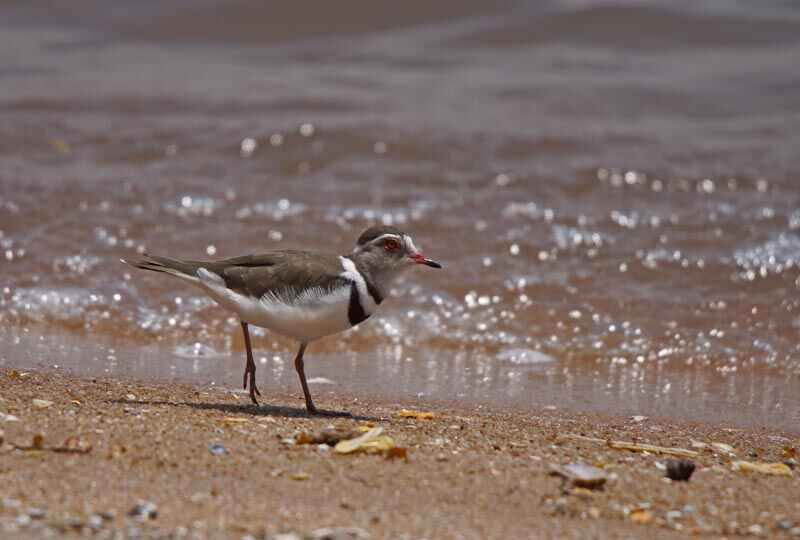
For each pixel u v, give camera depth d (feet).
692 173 63.36
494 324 49.96
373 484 27.68
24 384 37.22
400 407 38.70
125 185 61.62
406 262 36.40
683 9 86.33
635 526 25.85
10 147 66.33
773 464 32.42
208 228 57.36
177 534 23.18
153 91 75.82
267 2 88.58
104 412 32.81
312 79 79.10
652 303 51.16
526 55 83.97
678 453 33.32
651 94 75.97
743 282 52.49
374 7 89.10
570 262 54.70
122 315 49.37
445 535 24.30
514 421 37.01
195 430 31.35
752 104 74.33
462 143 67.00
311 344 48.21
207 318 49.57
